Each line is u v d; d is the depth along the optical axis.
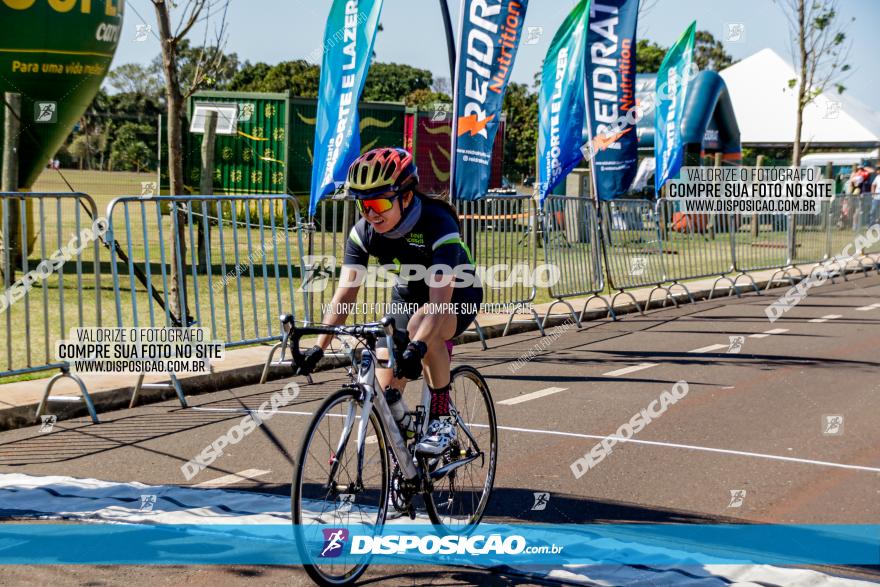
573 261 10.43
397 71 50.88
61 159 22.34
